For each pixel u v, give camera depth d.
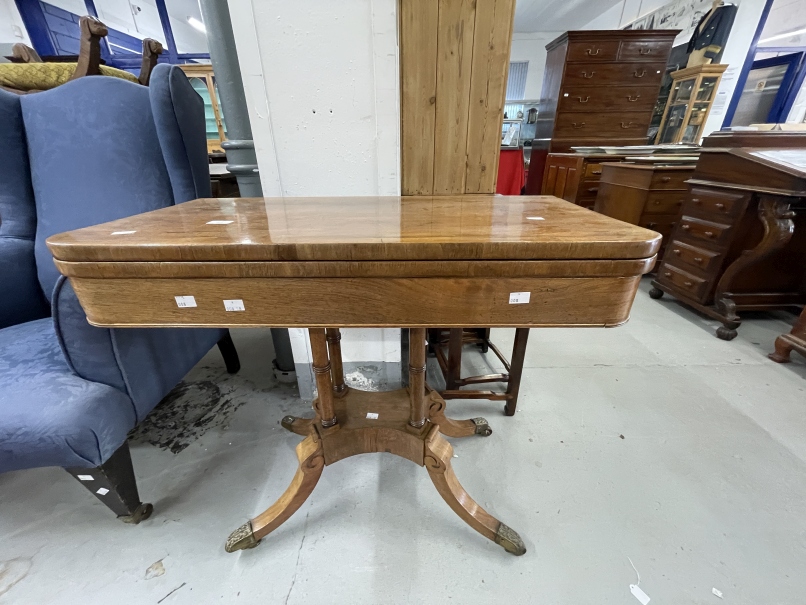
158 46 1.42
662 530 0.84
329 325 0.54
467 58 0.99
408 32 0.96
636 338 1.72
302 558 0.79
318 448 0.80
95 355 0.72
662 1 3.72
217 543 0.83
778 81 3.43
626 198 2.38
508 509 0.90
